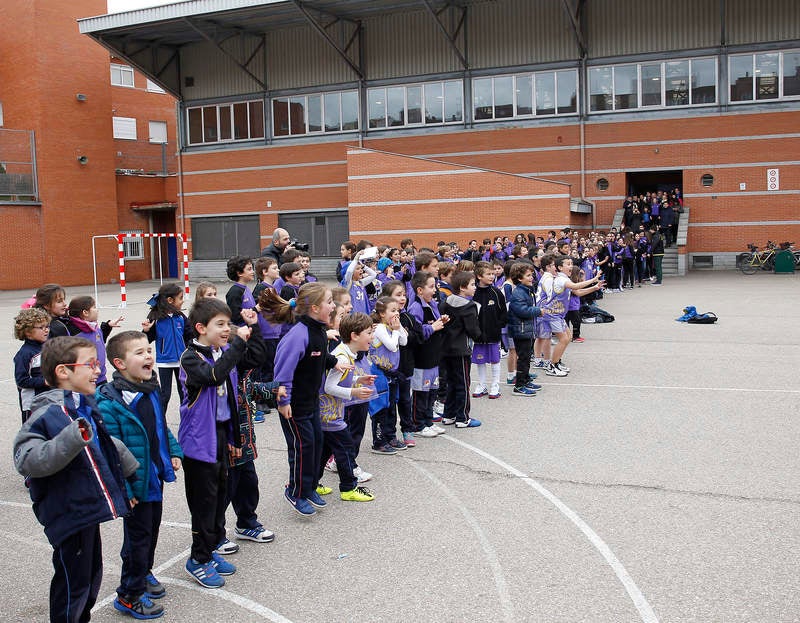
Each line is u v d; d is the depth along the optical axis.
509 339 10.87
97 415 4.19
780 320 16.05
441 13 31.61
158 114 42.31
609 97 29.83
